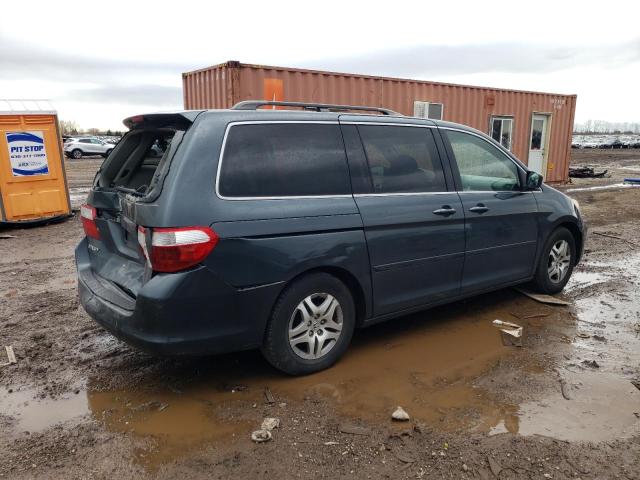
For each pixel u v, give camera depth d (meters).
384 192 3.88
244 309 3.25
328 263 3.53
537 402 3.31
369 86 11.16
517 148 14.95
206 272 3.08
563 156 16.66
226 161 3.22
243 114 3.39
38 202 10.29
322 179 3.58
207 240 3.05
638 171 24.84
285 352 3.49
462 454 2.78
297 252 3.38
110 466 2.72
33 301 5.45
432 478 2.61
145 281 3.13
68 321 4.83
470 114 13.36
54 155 10.42
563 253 5.38
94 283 3.80
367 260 3.74
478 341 4.29
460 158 4.46
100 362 3.96
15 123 9.87
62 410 3.28
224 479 2.61
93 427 3.08
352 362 3.89
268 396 3.38
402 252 3.94
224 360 3.96
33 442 2.93
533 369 3.78
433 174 4.22
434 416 3.15
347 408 3.25
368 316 3.89
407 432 2.97
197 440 2.94
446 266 4.26
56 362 3.96
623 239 8.45
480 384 3.55
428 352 4.07
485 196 4.52
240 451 2.83
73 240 8.92
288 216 3.35
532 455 2.77
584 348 4.14
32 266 7.04
